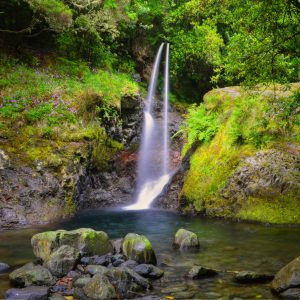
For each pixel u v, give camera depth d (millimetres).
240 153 10508
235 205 9812
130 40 20594
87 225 9320
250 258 6262
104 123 13844
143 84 20219
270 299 4582
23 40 16062
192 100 21703
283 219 8930
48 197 10219
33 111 11836
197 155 11883
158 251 6832
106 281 4820
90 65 17219
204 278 5359
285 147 9953
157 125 17500
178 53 20625
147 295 4781
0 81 12656
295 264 4848
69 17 14328
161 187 13086
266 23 7016
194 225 9117
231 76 8328
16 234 8273
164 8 20719
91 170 12484
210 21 10547
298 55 7055
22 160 10492
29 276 5164
